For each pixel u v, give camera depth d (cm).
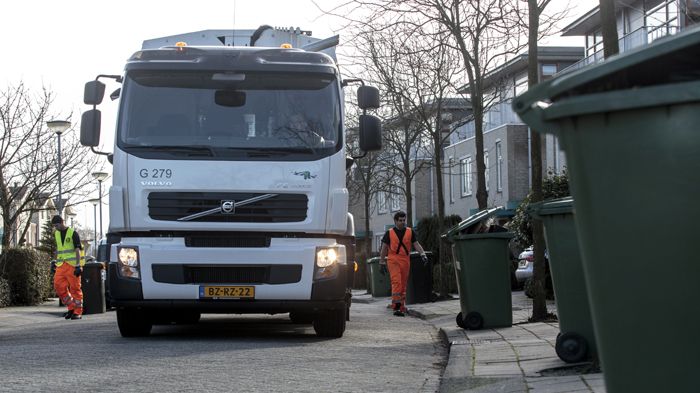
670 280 255
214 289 1059
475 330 1178
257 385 707
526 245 2309
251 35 1371
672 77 271
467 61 1766
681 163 252
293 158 1073
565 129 268
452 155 4556
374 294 2895
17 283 2633
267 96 1091
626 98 253
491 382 692
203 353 935
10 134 3019
